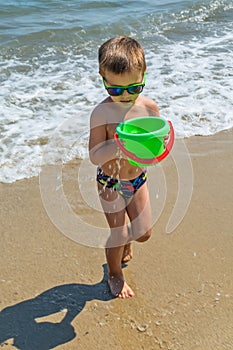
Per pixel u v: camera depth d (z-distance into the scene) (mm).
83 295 3184
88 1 10477
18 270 3371
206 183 4383
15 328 2930
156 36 8562
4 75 6660
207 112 5727
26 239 3672
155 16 9523
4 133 5125
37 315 3023
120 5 10305
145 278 3316
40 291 3205
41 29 8391
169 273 3361
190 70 6949
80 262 3467
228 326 2939
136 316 3020
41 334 2895
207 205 4070
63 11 9703
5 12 9445
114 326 2951
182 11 9906
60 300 3139
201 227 3809
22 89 6199
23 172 4523
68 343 2836
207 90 6281
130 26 8906
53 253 3541
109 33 8508
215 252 3559
